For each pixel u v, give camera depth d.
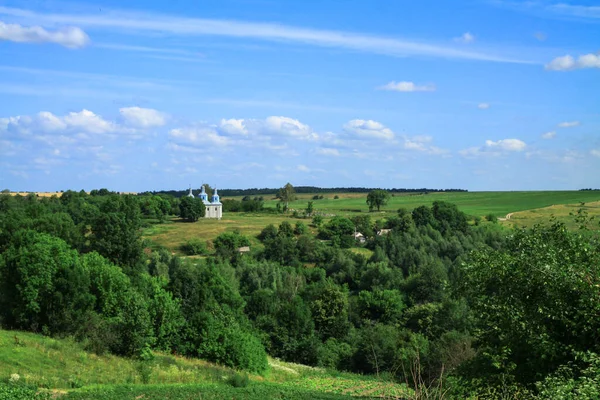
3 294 46.69
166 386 34.97
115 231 84.81
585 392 13.16
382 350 62.12
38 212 88.56
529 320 18.61
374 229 157.00
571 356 17.59
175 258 102.94
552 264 18.27
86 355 39.75
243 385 40.16
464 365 20.72
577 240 19.77
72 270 47.75
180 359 49.84
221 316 59.28
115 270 55.66
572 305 17.88
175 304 55.88
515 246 21.34
